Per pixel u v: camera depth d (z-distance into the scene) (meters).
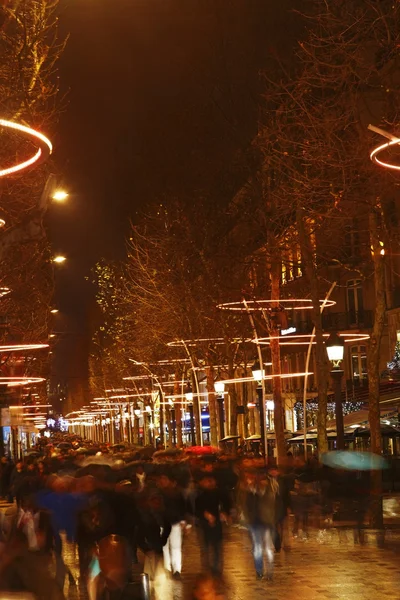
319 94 37.03
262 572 20.98
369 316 73.38
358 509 32.84
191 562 24.95
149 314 71.31
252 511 21.14
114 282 98.31
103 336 139.50
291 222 45.34
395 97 30.92
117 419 172.50
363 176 32.88
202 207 60.59
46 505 20.16
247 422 77.50
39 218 15.84
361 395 59.59
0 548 10.63
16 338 64.81
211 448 46.00
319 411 38.22
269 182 44.06
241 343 64.88
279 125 35.69
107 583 10.47
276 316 47.28
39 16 29.61
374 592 18.47
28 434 137.25
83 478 20.28
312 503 35.91
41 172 31.73
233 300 60.62
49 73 30.30
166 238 62.84
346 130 33.09
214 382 64.69
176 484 22.12
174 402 88.06
